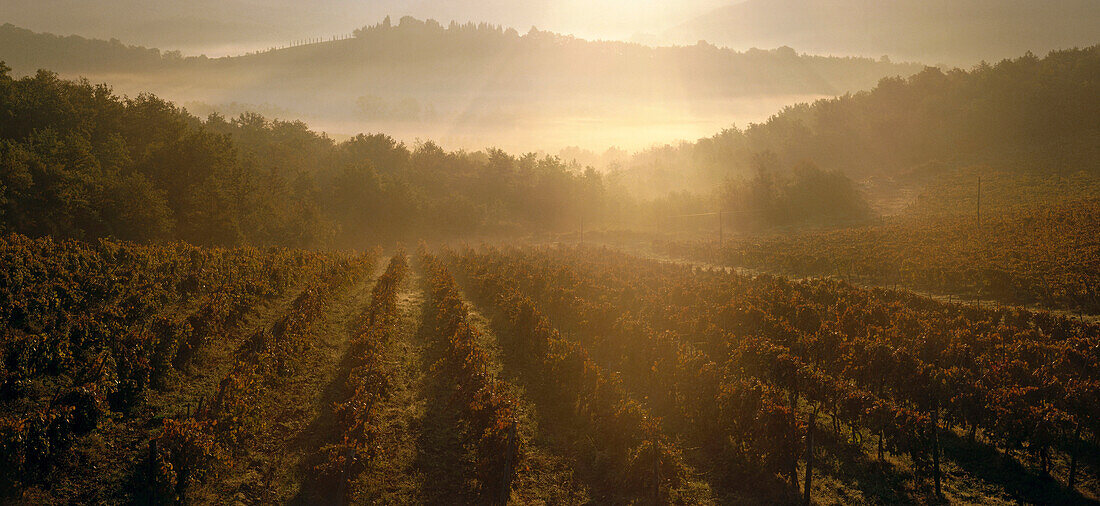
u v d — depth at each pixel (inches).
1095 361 956.6
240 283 1338.6
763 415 741.9
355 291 1893.5
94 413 639.8
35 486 547.5
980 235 2679.6
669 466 702.5
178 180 2632.9
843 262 2381.9
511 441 644.1
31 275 1107.9
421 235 4411.9
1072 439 718.5
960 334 1130.7
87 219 2047.2
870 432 848.9
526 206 5201.8
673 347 1072.2
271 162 4520.2
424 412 861.2
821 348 1135.6
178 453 580.1
